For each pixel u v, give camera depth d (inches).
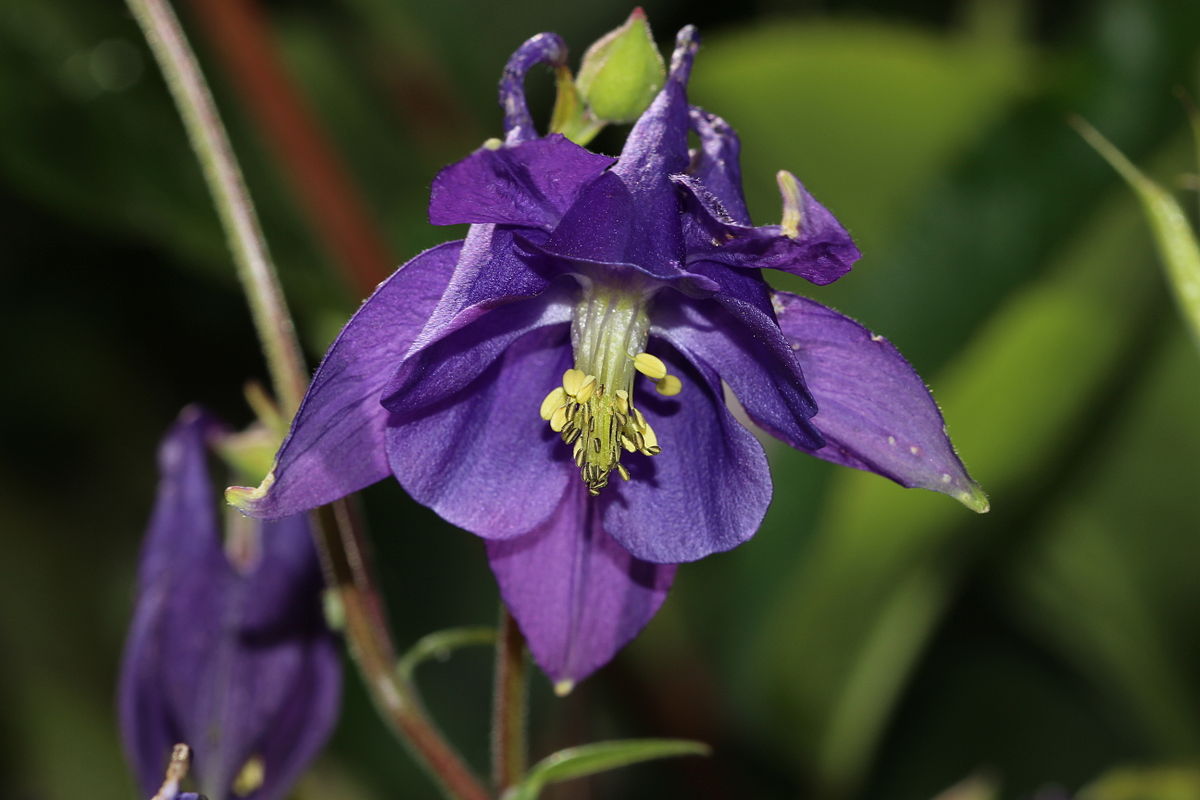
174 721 11.3
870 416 10.1
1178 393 13.0
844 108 13.0
